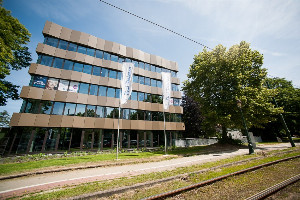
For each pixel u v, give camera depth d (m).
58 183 6.11
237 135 32.50
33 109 16.53
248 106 16.58
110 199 4.36
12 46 15.36
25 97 16.09
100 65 21.62
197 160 10.43
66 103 18.38
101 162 10.37
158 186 5.22
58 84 18.33
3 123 40.50
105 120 20.17
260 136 34.78
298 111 28.89
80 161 10.91
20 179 6.86
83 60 20.42
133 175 7.00
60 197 4.39
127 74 14.52
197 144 28.98
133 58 25.11
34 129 16.12
